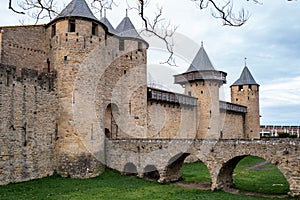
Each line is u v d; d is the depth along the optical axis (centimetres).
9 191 1716
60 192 1723
